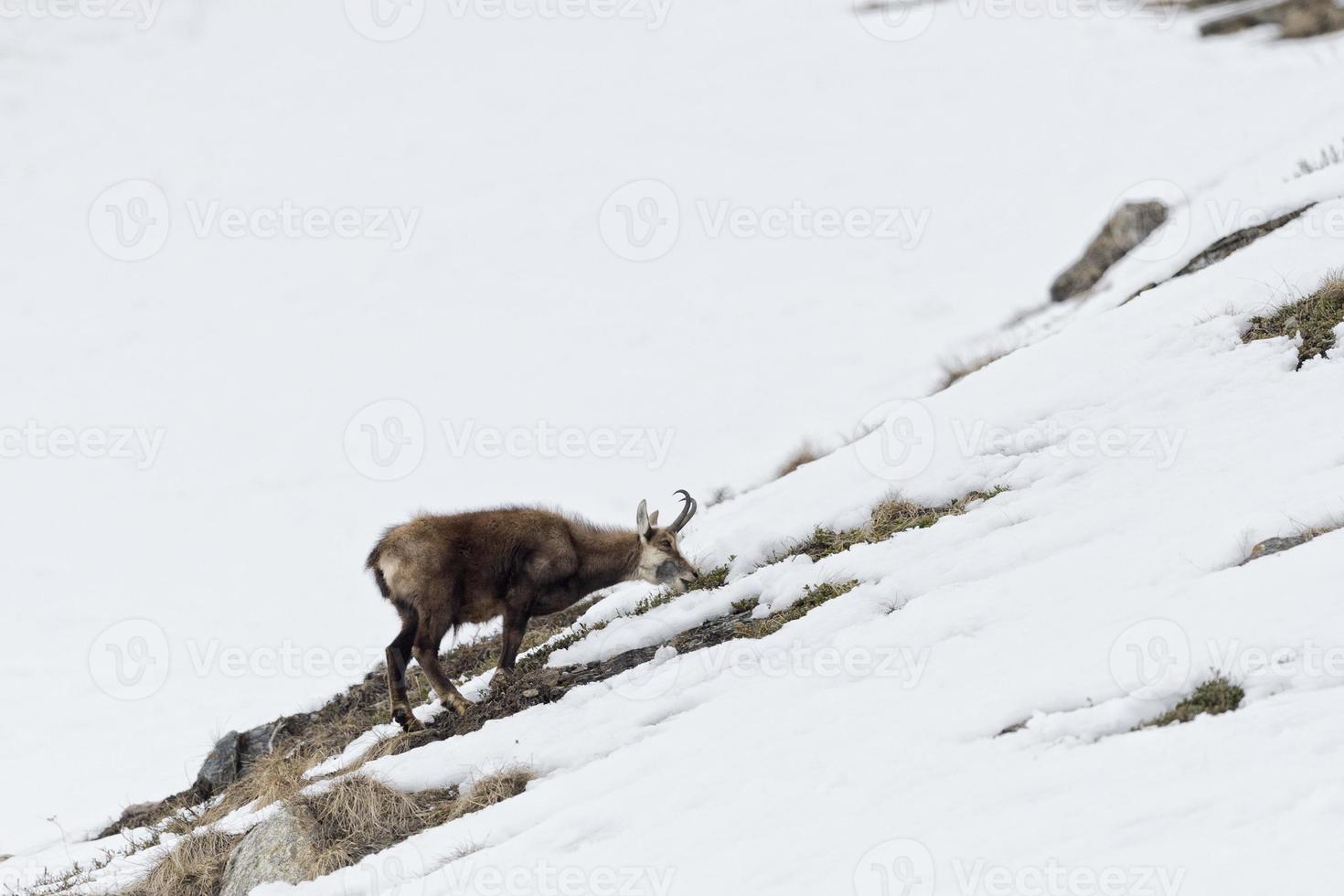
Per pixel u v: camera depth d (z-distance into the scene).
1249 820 15.36
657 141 142.75
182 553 74.75
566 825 21.36
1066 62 128.38
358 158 159.00
